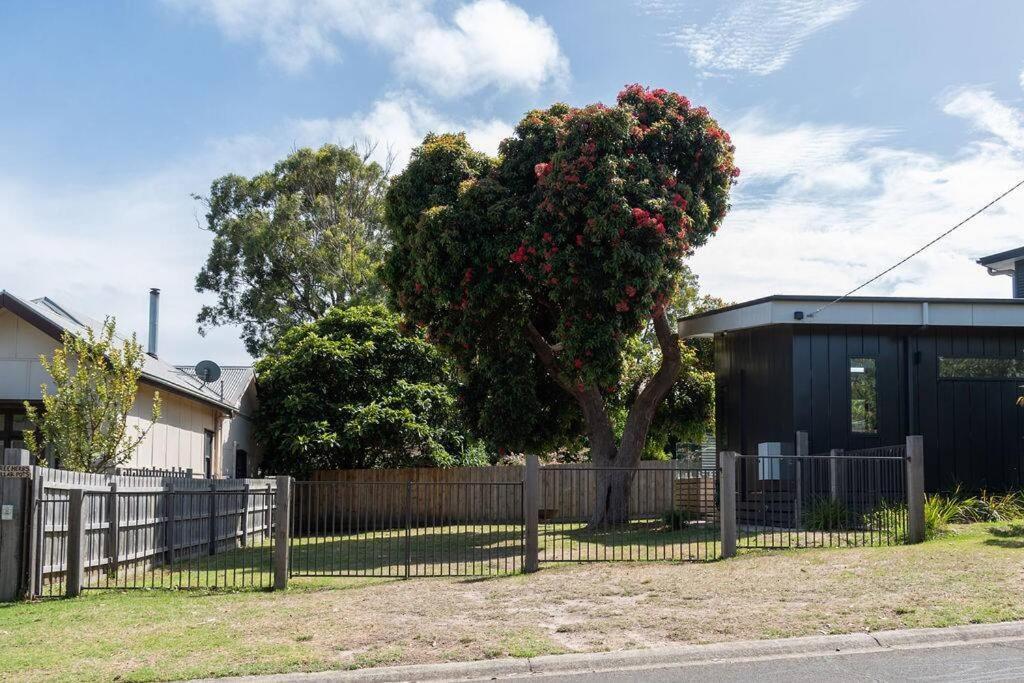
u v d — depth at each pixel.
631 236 17.55
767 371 20.95
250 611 10.52
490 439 22.36
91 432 16.16
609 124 17.98
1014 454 20.20
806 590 10.52
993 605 9.38
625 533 18.02
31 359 18.98
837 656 8.09
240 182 45.03
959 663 7.69
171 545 15.24
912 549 13.15
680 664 8.02
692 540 16.08
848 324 19.91
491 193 18.69
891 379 20.16
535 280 18.30
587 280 17.59
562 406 22.80
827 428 19.80
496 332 19.98
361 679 7.86
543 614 9.92
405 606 10.54
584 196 17.81
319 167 45.12
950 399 20.11
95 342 16.86
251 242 42.91
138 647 8.82
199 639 9.10
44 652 8.66
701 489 22.27
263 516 21.66
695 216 18.94
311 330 29.52
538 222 18.00
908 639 8.51
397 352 28.64
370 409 26.66
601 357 17.86
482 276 18.55
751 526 19.42
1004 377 20.36
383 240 45.50
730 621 9.23
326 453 26.78
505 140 19.95
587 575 12.27
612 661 8.12
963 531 15.08
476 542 17.58
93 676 7.86
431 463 27.61
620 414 29.86
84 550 12.62
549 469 15.38
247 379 28.03
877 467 15.23
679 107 19.83
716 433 23.66
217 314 44.88
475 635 8.99
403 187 19.72
